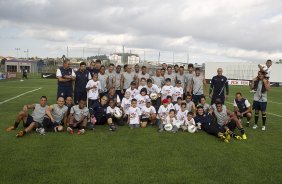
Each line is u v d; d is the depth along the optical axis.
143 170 5.95
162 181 5.41
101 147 7.51
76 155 6.80
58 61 64.81
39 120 9.02
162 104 10.50
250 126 11.17
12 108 13.96
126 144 7.90
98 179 5.43
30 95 20.62
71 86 10.81
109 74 11.97
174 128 9.59
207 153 7.27
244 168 6.23
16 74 49.78
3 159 6.38
